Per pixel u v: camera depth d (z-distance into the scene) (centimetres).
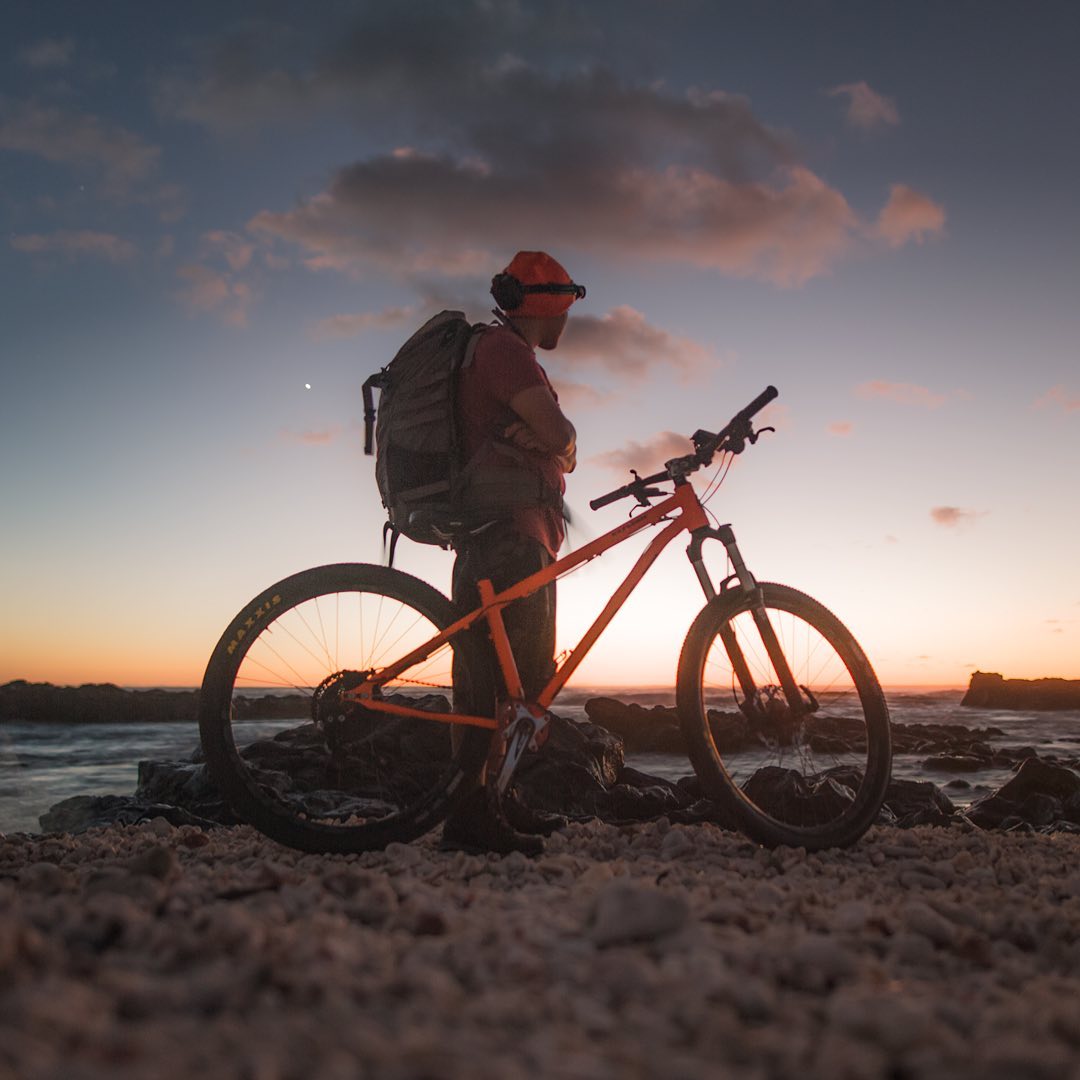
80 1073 110
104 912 191
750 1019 156
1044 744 2359
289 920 223
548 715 328
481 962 179
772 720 353
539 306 348
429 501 326
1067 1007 161
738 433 344
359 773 356
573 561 333
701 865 310
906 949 204
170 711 3094
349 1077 118
